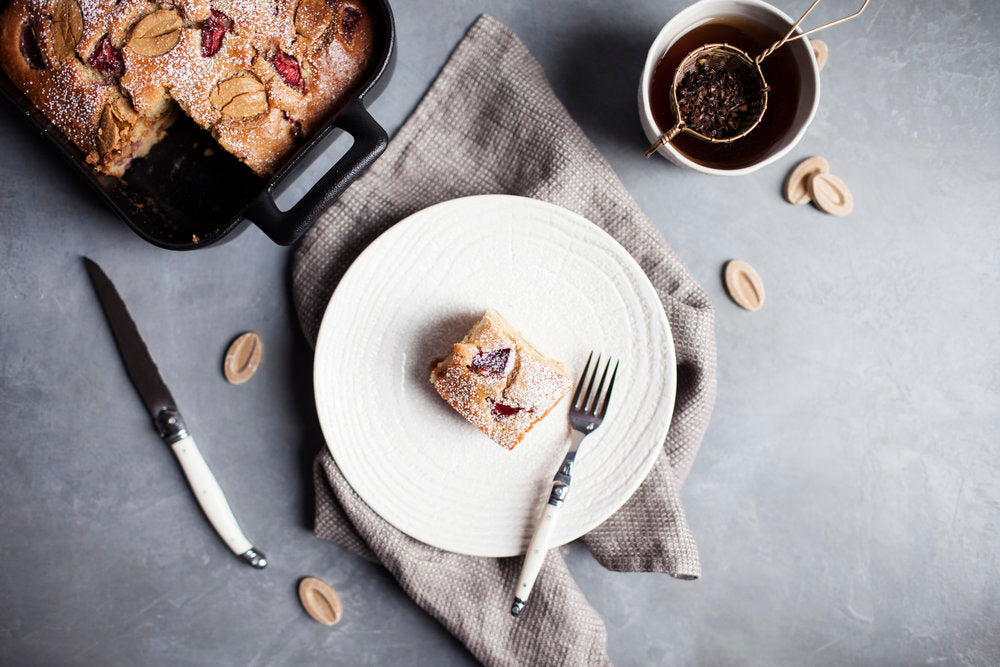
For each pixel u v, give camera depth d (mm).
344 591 722
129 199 688
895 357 723
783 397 725
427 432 673
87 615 719
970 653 722
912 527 724
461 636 694
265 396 715
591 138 714
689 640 728
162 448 717
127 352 704
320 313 694
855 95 715
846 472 727
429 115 698
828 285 722
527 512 673
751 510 727
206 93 650
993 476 722
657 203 717
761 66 662
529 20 707
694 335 689
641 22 708
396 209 694
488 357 646
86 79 651
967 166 717
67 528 716
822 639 728
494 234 669
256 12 647
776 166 717
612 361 676
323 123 656
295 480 719
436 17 703
